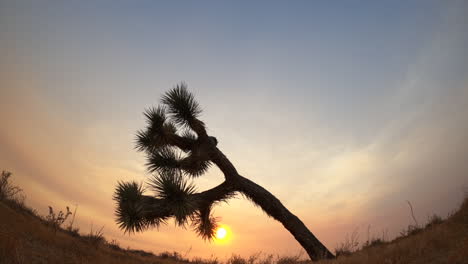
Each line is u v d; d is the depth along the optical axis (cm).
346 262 927
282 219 1438
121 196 1257
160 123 1428
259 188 1464
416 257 799
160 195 1218
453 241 827
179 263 1259
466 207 1005
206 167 1479
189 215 1236
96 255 1041
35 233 977
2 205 1052
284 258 1180
